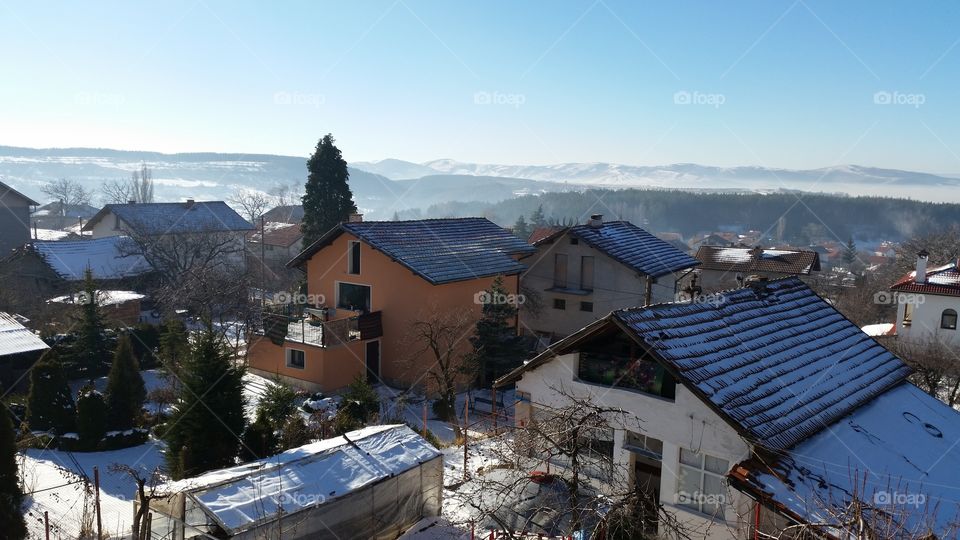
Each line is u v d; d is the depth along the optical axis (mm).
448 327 25609
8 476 13164
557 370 14094
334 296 29672
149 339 29312
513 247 32281
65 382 20438
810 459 11438
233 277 35688
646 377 12836
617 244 33781
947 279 33719
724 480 11789
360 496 12977
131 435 20000
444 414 23297
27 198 54781
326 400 23297
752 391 12203
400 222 30562
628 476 12680
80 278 41969
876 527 8352
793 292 17641
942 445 13719
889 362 16469
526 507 11969
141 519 11984
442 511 14859
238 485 12055
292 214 100188
